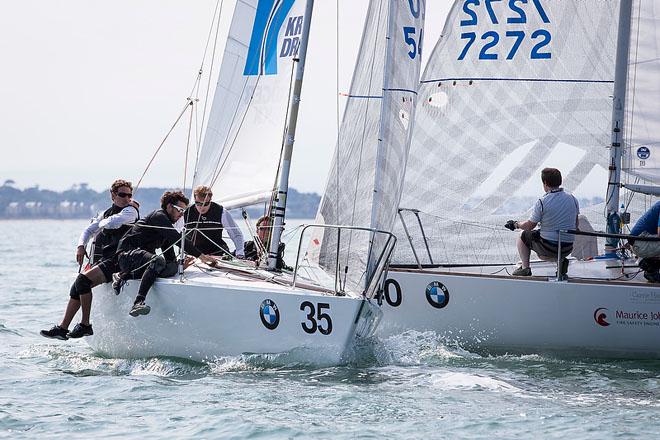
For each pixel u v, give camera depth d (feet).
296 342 111.75
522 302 126.00
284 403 98.27
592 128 141.38
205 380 108.17
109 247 120.37
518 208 142.51
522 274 128.57
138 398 100.53
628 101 138.51
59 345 134.31
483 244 142.72
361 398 100.63
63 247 508.53
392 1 117.50
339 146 126.00
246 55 142.82
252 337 112.88
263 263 127.85
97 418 93.15
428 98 144.97
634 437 87.76
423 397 101.86
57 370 115.03
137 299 112.88
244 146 140.46
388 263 117.60
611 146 138.21
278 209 125.29
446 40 144.77
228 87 144.05
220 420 92.07
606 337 124.57
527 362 123.95
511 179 142.72
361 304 110.22
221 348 114.11
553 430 89.97
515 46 142.61
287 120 137.59
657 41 137.39
